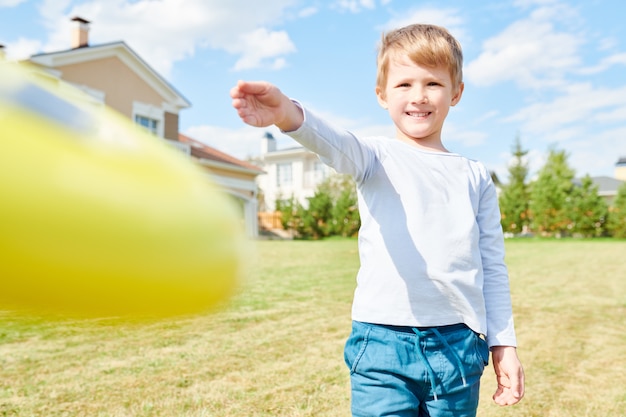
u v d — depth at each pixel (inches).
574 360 152.8
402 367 64.6
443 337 65.1
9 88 23.4
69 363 136.9
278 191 1448.1
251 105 46.1
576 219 1132.5
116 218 22.5
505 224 1211.9
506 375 70.0
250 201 878.4
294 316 206.5
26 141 22.2
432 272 65.3
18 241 21.3
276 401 114.1
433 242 66.1
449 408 65.2
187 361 141.6
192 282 23.8
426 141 72.5
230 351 152.4
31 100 23.6
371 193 68.3
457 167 71.0
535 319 213.3
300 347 158.9
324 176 1380.4
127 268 22.5
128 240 22.5
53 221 21.6
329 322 195.8
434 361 64.6
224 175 831.1
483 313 68.5
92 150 23.6
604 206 1131.9
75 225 21.9
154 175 24.5
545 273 401.1
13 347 150.6
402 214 66.9
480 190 72.6
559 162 1207.6
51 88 25.7
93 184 22.6
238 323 190.9
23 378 124.6
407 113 70.6
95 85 620.4
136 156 24.7
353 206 1157.1
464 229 67.3
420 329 65.2
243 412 107.7
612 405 117.7
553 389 127.8
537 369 144.0
